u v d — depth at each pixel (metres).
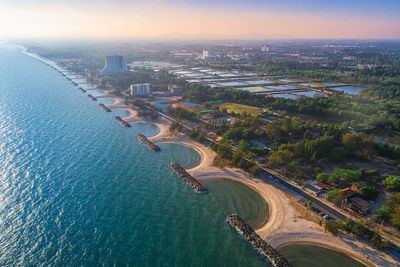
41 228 106.69
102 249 97.75
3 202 121.81
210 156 177.38
